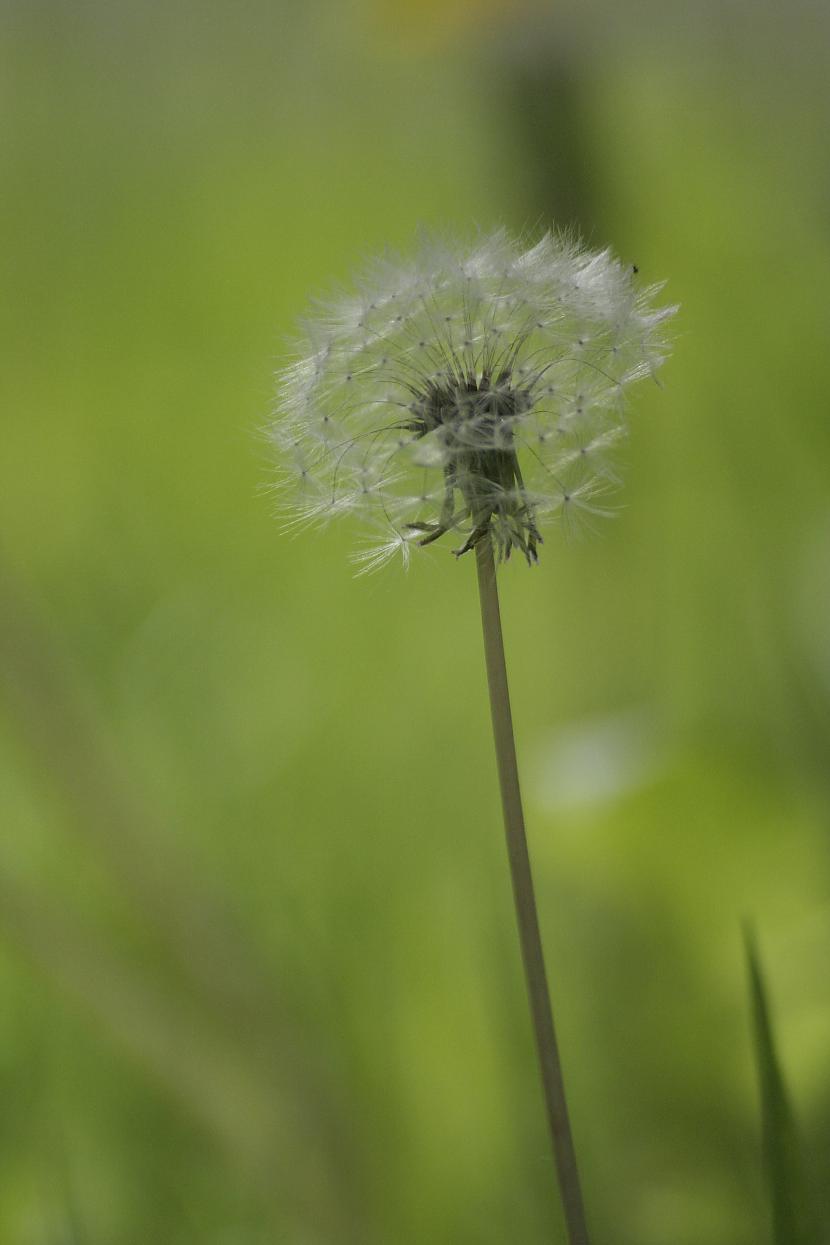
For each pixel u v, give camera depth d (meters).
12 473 1.44
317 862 0.92
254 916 0.88
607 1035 0.83
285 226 1.70
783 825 0.82
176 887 0.80
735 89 1.26
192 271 1.66
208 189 1.78
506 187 0.97
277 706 1.10
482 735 1.03
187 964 0.79
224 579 1.26
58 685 0.81
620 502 0.97
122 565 1.29
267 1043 0.79
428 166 1.63
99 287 1.65
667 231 1.15
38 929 0.78
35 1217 0.81
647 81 1.25
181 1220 0.81
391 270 0.73
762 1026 0.74
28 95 1.96
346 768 1.02
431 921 0.85
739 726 0.88
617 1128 0.82
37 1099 0.83
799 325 1.12
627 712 0.90
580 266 0.73
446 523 0.71
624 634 0.95
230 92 1.82
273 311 1.59
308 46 1.59
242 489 1.34
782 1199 0.74
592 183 0.96
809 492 1.05
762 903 0.82
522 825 0.71
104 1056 0.83
